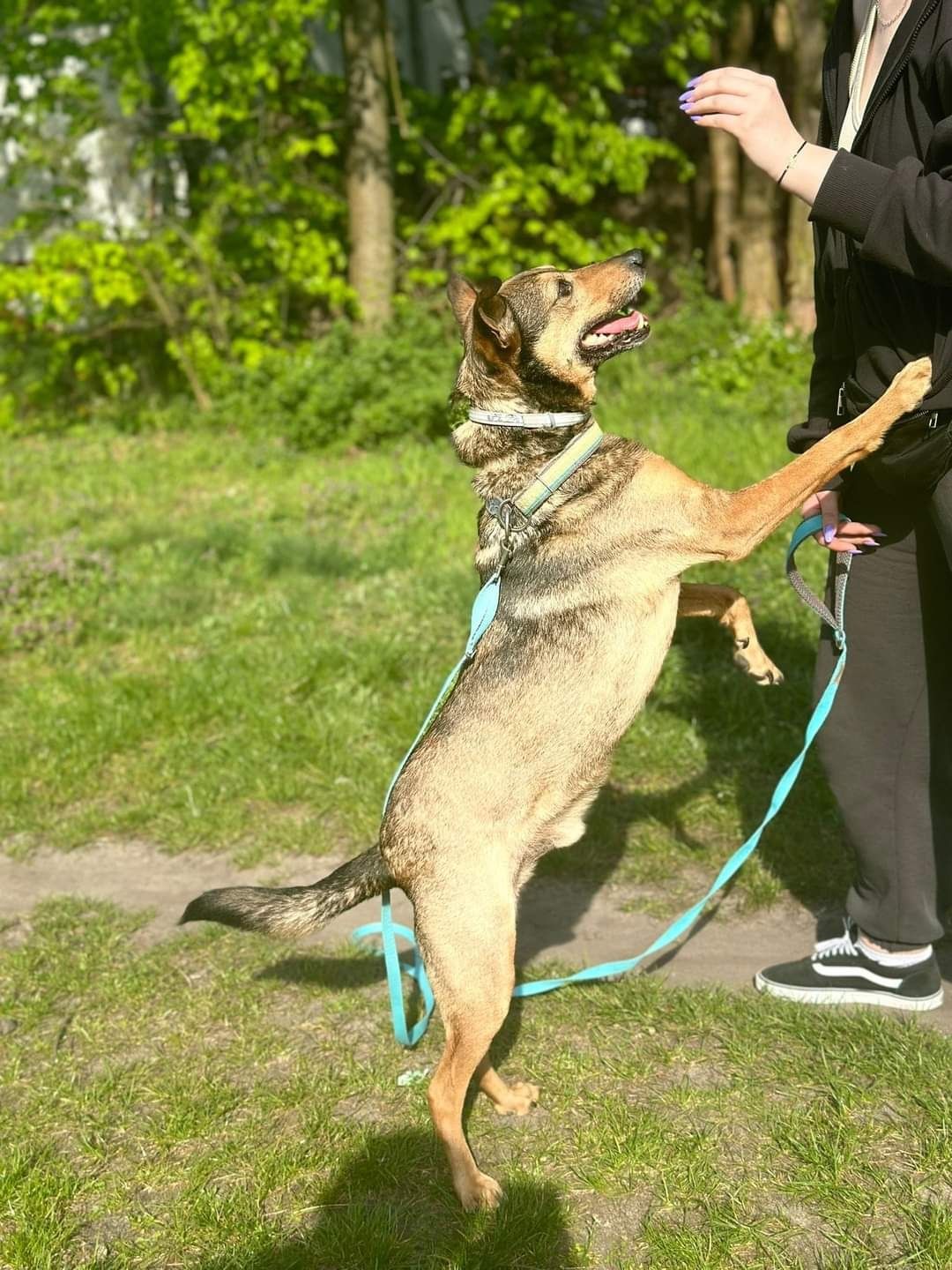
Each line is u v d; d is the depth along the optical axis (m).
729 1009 3.31
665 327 12.60
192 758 5.27
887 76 2.74
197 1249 2.65
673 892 4.12
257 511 9.20
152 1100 3.19
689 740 4.96
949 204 2.51
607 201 15.83
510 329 3.04
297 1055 3.33
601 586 3.06
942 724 3.18
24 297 12.27
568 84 13.46
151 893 4.40
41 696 5.84
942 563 3.08
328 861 4.52
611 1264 2.51
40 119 12.51
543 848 3.05
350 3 11.62
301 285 12.37
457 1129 2.75
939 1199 2.55
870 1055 3.02
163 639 6.61
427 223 12.67
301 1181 2.85
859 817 3.24
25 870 4.62
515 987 3.43
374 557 7.64
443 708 3.08
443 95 14.84
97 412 12.80
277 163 12.32
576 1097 3.04
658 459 3.14
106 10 11.77
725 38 14.24
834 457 2.87
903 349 2.83
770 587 5.93
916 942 3.23
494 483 3.19
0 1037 3.52
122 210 13.73
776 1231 2.52
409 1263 2.56
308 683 5.74
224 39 11.40
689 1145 2.78
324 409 10.95
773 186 13.13
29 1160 2.95
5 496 9.87
